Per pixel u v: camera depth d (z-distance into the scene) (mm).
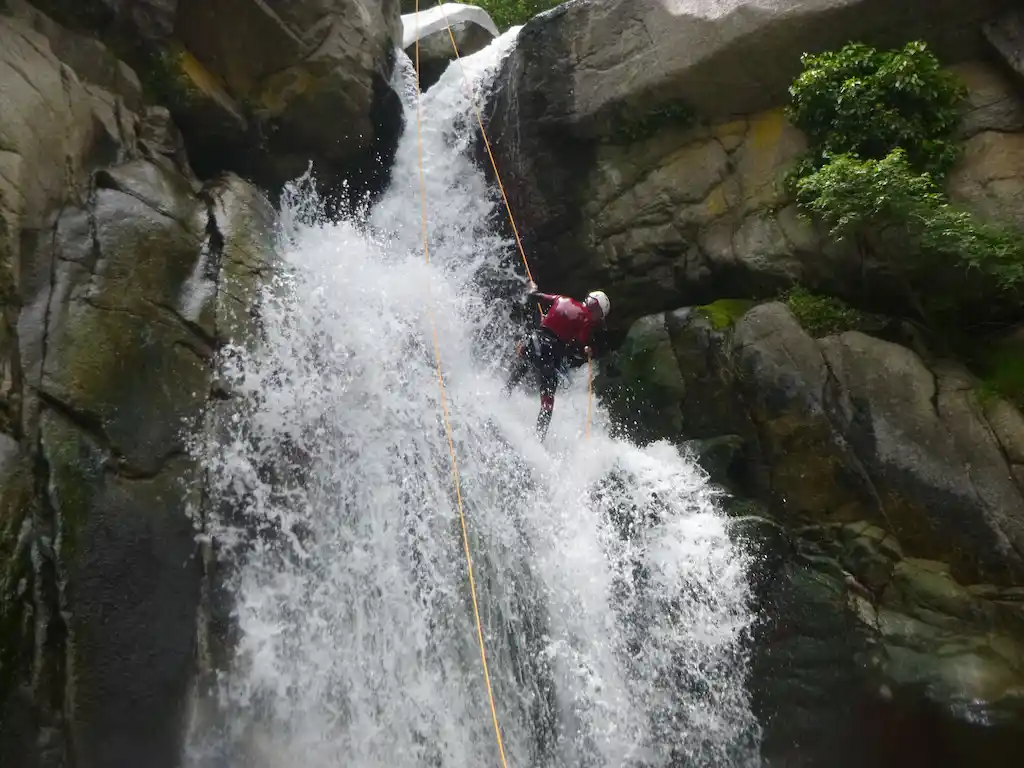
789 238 7184
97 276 5238
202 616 4863
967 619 5512
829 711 5602
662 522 6625
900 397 6172
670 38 7910
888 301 6707
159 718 4441
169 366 5371
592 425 7750
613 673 6039
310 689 5148
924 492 5875
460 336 8062
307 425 6004
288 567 5410
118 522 4637
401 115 9867
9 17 5809
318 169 8930
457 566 6109
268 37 8008
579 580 6422
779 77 7539
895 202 6184
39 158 5211
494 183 9578
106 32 6855
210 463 5297
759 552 6207
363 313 7180
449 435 6863
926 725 5309
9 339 4621
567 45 8742
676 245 7945
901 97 6750
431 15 12047
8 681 3957
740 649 5969
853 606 5863
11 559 4141
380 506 6062
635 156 8406
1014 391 5949
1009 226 6180
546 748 5656
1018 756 4977
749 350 6883
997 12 6645
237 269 6230
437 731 5406
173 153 7012
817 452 6426
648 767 5645
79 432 4711
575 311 7141
